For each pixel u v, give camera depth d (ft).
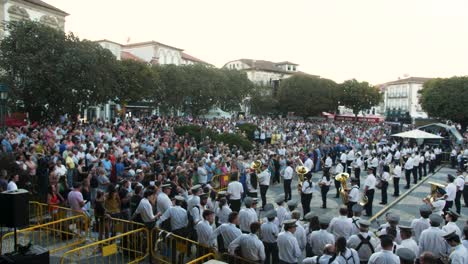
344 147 103.86
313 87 253.24
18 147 52.65
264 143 113.09
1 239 31.35
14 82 89.10
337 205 60.44
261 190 55.01
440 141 128.36
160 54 268.21
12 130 65.87
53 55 92.07
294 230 27.84
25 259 22.47
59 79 90.79
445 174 96.22
